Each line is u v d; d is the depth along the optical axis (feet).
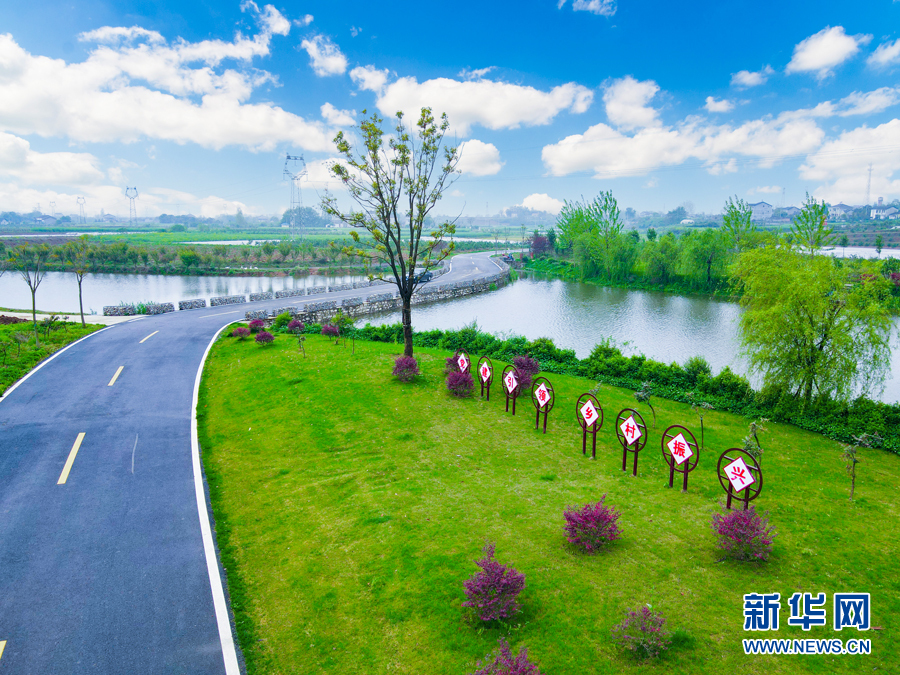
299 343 85.76
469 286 202.69
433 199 71.15
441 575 30.96
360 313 152.46
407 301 72.18
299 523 37.60
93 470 45.62
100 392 65.77
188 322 113.70
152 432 54.08
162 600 29.96
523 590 28.76
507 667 21.63
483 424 56.13
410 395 64.23
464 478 43.96
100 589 30.81
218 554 34.30
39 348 84.23
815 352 59.11
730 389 65.67
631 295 202.59
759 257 63.87
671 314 157.79
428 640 26.37
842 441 54.24
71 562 33.19
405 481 43.34
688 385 69.36
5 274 240.12
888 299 58.49
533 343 87.45
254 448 50.85
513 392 58.65
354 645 26.35
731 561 32.45
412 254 71.36
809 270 58.95
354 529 36.37
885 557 33.27
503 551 33.37
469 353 90.27
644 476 45.01
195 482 43.88
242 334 95.66
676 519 37.63
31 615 28.66
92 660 25.72
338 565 32.63
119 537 35.94
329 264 291.58
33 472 45.06
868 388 59.72
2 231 594.65
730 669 24.21
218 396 66.18
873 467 47.73
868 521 37.76
